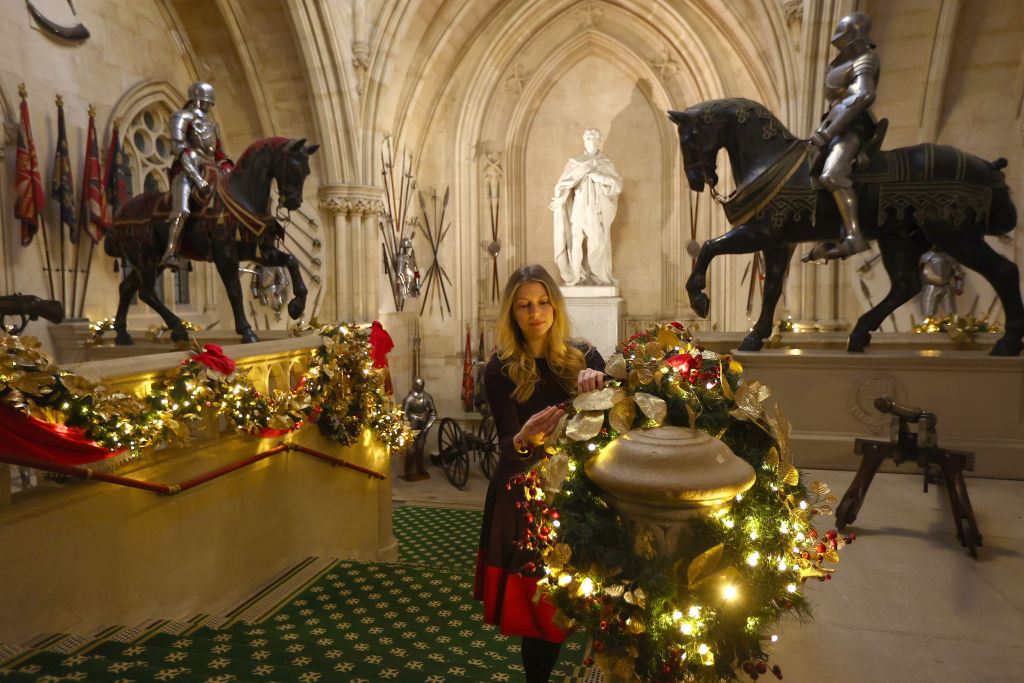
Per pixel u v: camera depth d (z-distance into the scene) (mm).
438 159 15836
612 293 14703
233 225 6934
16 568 3428
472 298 16016
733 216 6027
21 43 8586
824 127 5613
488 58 15359
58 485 3742
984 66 10344
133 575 4176
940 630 2965
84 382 3594
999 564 3633
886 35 10367
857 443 4191
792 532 1875
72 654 3105
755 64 13617
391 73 13141
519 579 2326
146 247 7422
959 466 3873
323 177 13125
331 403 6543
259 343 5723
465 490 12992
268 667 2949
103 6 10023
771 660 2738
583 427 1869
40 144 8828
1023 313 5508
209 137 7223
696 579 1663
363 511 7441
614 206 14883
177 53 11969
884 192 5609
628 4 14539
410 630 4336
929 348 6992
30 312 6398
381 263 14211
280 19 12055
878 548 3869
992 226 5680
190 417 4410
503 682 3119
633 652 1708
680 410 1937
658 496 1641
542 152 16203
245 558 5301
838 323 11016
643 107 15594
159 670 2701
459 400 15977
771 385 5746
